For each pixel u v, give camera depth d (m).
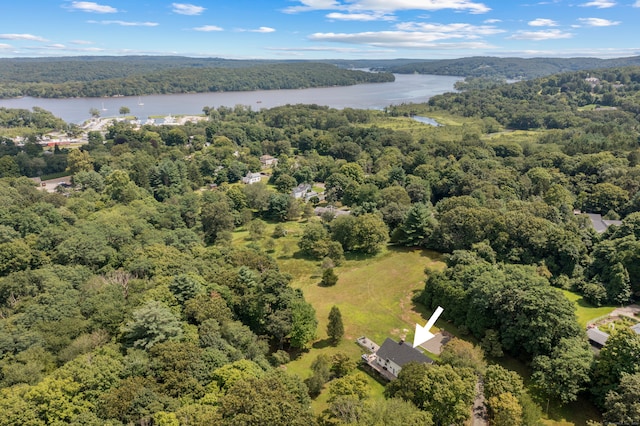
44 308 66.62
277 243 126.12
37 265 87.62
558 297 65.38
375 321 83.31
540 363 59.66
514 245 95.81
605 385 55.03
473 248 94.94
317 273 105.50
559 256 91.94
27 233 100.62
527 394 57.78
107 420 43.84
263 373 54.47
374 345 74.75
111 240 98.12
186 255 91.00
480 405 55.97
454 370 55.47
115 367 50.91
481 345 69.19
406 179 160.25
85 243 89.31
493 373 55.72
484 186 133.50
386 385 60.94
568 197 125.44
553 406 57.88
